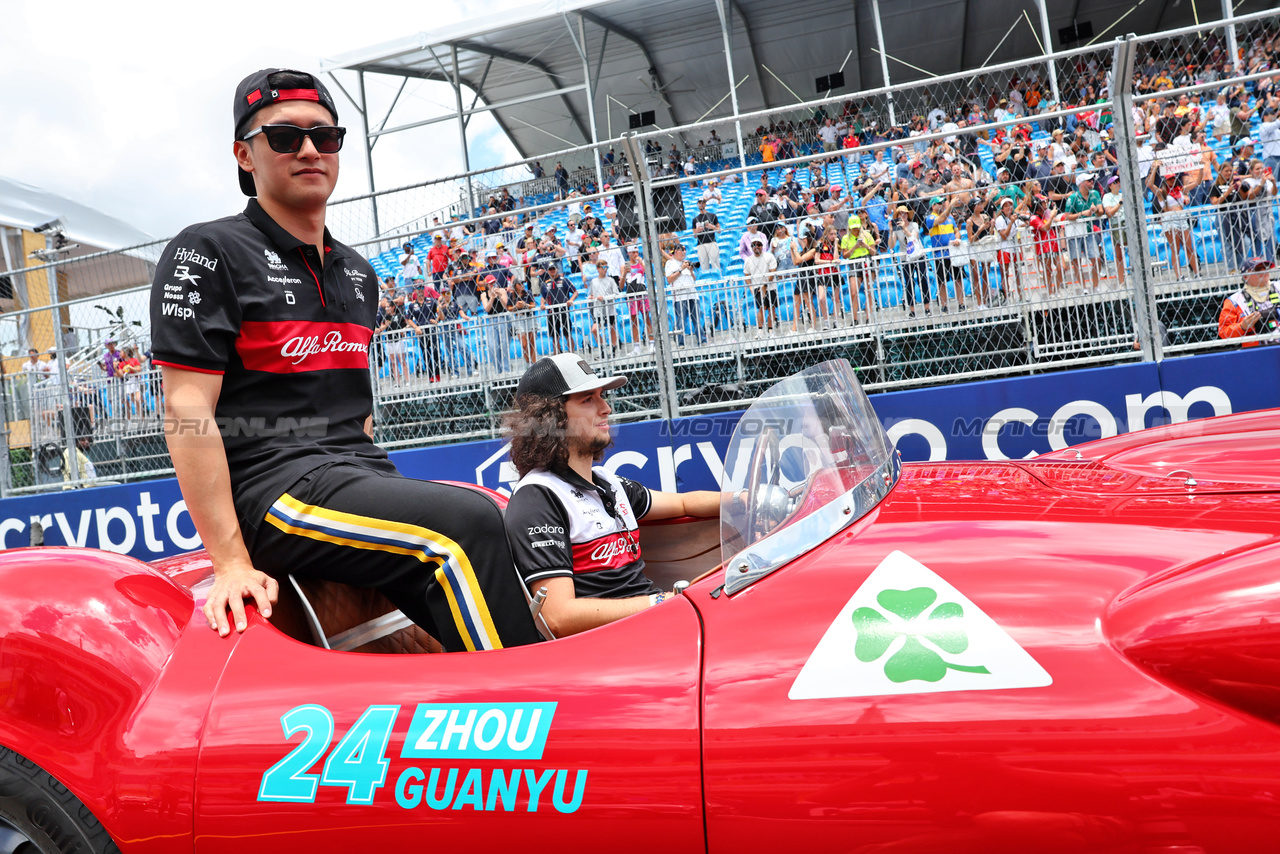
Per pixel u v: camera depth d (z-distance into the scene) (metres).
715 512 2.13
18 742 1.35
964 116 11.51
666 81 19.11
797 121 12.98
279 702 1.28
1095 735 0.95
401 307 6.11
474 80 17.61
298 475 1.69
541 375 1.94
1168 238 5.15
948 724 0.99
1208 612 0.99
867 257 5.58
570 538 1.88
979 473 1.69
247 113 1.77
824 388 1.64
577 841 1.08
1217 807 0.90
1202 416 4.61
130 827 1.26
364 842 1.16
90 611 1.45
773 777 1.02
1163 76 9.91
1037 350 5.31
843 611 1.13
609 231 5.82
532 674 1.20
